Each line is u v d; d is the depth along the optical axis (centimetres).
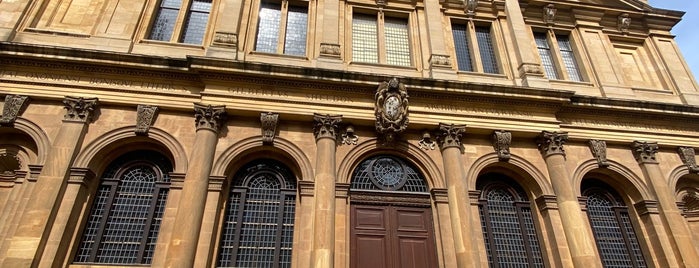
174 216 1113
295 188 1270
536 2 1764
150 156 1248
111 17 1377
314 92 1329
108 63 1235
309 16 1539
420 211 1284
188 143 1219
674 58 1788
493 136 1385
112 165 1224
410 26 1620
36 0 1375
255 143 1251
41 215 1020
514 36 1622
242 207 1211
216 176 1172
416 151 1337
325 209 1143
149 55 1249
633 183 1433
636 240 1399
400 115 1304
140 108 1223
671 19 1878
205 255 1064
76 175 1110
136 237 1127
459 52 1644
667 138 1540
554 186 1334
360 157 1309
